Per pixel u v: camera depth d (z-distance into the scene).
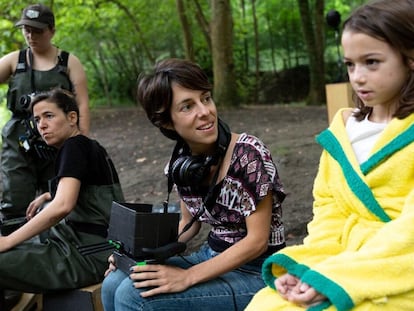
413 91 1.49
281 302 1.51
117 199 2.61
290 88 17.11
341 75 5.04
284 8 18.12
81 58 18.11
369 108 1.66
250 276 1.93
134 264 1.86
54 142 2.63
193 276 1.83
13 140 3.42
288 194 4.49
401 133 1.52
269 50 18.80
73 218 2.51
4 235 2.86
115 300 1.85
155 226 1.86
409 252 1.40
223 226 1.97
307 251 1.59
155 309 1.78
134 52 18.67
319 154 5.79
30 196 3.48
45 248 2.39
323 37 15.55
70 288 2.38
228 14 13.04
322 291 1.37
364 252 1.43
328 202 1.69
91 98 18.91
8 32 6.60
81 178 2.45
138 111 14.97
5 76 3.46
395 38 1.45
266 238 1.87
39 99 2.60
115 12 15.38
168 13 16.95
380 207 1.53
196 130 1.85
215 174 1.92
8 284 2.31
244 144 1.89
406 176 1.51
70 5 11.21
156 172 6.00
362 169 1.58
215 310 1.82
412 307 1.40
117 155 7.41
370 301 1.38
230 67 13.12
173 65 1.85
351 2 17.34
